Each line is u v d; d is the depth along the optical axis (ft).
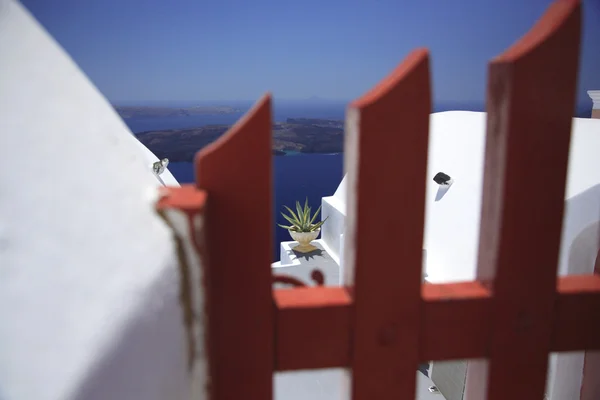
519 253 3.39
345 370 3.64
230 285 3.13
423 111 3.01
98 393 1.99
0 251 1.92
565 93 3.15
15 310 1.85
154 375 2.45
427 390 18.04
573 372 11.94
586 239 12.23
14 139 2.23
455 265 17.30
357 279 3.24
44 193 2.20
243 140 2.91
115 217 2.43
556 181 3.28
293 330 3.30
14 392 1.71
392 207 3.12
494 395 3.64
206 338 2.90
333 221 33.19
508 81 3.10
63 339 1.92
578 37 3.10
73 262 2.11
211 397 3.11
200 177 2.93
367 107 2.93
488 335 3.53
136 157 3.14
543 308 3.54
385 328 3.35
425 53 2.97
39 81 2.57
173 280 2.62
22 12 2.83
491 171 3.41
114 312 2.15
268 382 3.34
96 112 2.97
